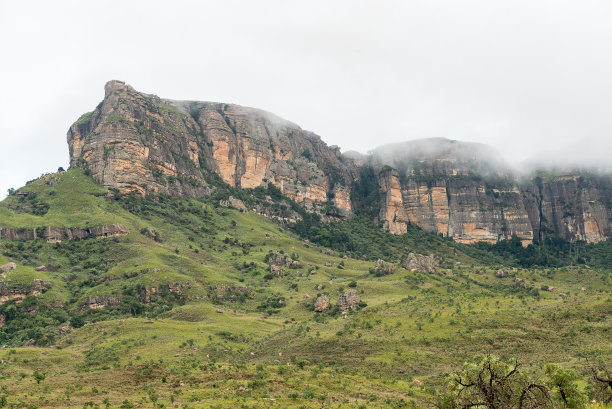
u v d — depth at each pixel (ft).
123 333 494.59
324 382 323.37
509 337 409.69
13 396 285.64
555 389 201.36
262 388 299.79
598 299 475.31
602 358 344.90
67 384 316.81
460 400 156.46
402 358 391.04
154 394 285.64
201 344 467.52
